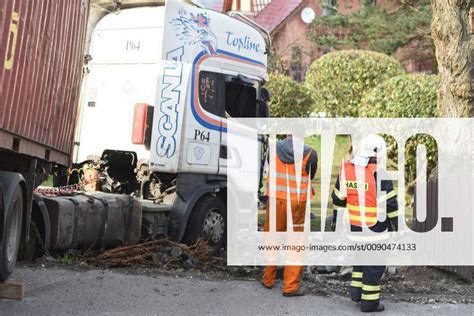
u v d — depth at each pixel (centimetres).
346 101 1720
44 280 651
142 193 883
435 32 846
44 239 710
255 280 736
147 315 566
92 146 915
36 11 600
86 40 891
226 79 923
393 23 2303
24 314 538
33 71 610
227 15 953
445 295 692
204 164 884
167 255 796
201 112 880
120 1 930
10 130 565
